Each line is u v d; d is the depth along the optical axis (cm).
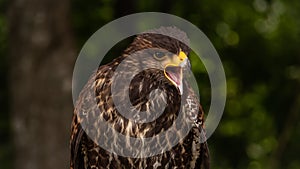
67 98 1488
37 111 1484
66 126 1488
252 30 2306
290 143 2450
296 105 2267
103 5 2127
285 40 2362
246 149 2364
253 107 2342
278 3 2362
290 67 2367
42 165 1484
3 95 2141
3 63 2108
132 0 1898
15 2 1496
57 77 1485
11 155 2109
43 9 1481
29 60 1487
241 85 2355
